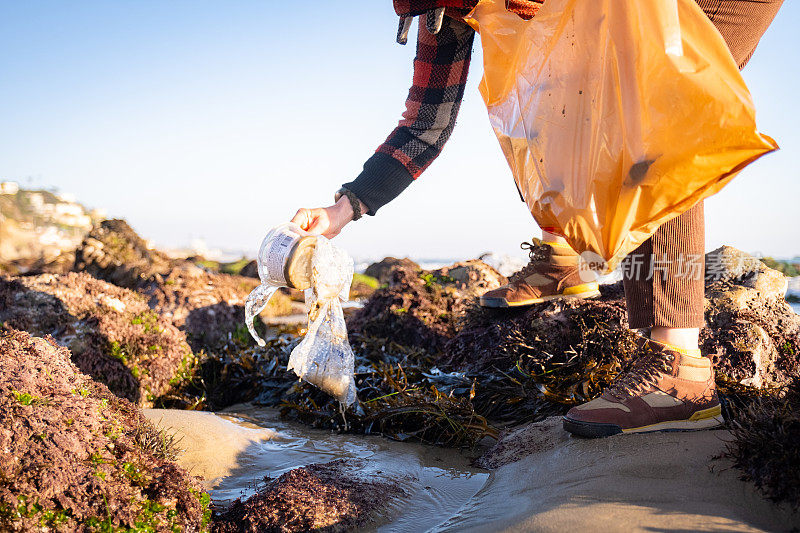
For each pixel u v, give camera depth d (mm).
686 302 2178
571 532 1594
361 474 2375
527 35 2090
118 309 3887
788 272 9016
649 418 2223
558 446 2373
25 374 1809
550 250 3697
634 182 1778
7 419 1636
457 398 3363
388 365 3807
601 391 3131
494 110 2295
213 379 4047
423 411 3049
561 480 2053
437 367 3861
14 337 2033
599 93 1874
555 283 3693
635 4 1801
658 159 1731
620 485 1875
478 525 1865
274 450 2834
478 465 2648
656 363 2258
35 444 1631
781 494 1641
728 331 3316
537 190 2057
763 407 1994
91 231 8688
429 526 2016
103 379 3541
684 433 2199
